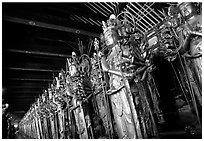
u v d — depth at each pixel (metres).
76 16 7.09
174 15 4.12
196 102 3.72
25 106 22.00
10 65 9.45
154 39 5.59
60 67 10.73
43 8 6.45
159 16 6.33
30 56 9.50
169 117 4.36
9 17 5.90
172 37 4.45
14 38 7.62
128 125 3.59
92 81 5.81
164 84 5.35
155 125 3.64
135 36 4.30
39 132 11.16
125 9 6.36
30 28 7.41
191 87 3.75
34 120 13.60
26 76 11.34
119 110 3.79
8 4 5.84
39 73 11.74
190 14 3.77
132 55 3.79
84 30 7.18
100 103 5.41
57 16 6.82
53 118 8.05
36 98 16.91
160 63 5.20
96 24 7.43
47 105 9.27
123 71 3.76
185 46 3.81
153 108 4.18
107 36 4.26
